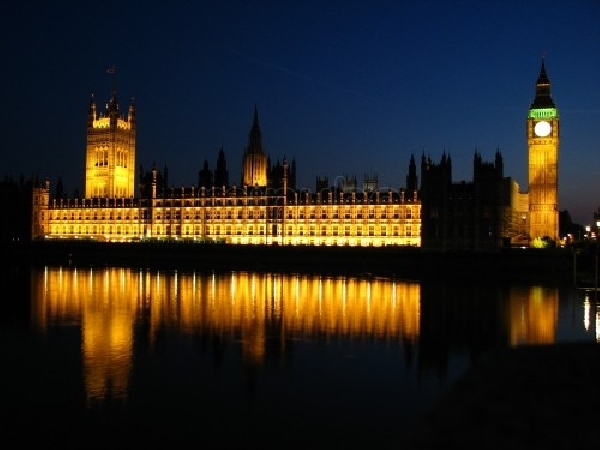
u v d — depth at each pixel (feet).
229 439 156.35
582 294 454.40
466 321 326.03
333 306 390.42
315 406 181.47
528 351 87.35
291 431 161.38
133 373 217.15
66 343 267.39
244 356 243.60
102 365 228.02
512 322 319.88
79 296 440.45
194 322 325.01
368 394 193.16
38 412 175.94
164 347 260.01
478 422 64.03
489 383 74.02
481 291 480.64
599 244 539.29
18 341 271.08
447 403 69.67
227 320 332.60
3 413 174.91
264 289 497.05
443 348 258.78
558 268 640.99
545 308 372.99
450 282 569.23
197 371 220.43
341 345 265.75
